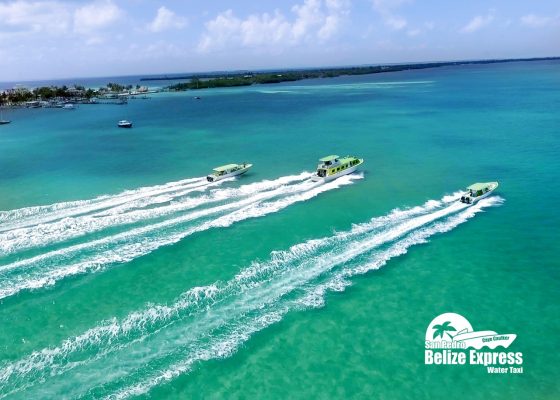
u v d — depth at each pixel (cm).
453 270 3862
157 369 2730
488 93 19288
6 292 3581
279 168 7381
